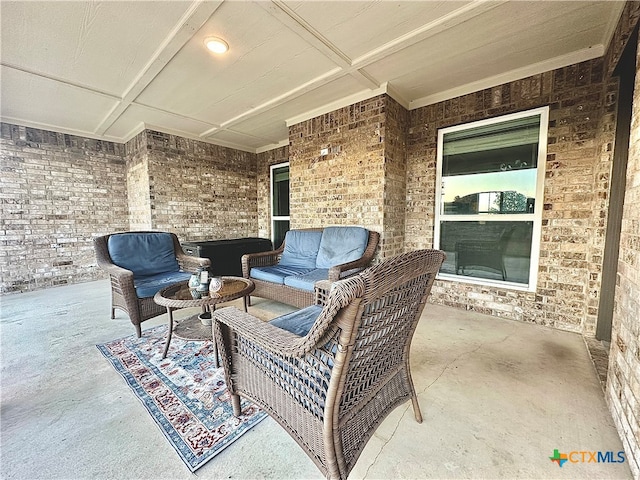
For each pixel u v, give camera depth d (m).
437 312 2.86
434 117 3.06
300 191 3.72
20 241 3.77
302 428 1.03
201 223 4.69
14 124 3.69
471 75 2.62
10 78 2.60
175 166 4.32
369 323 0.90
